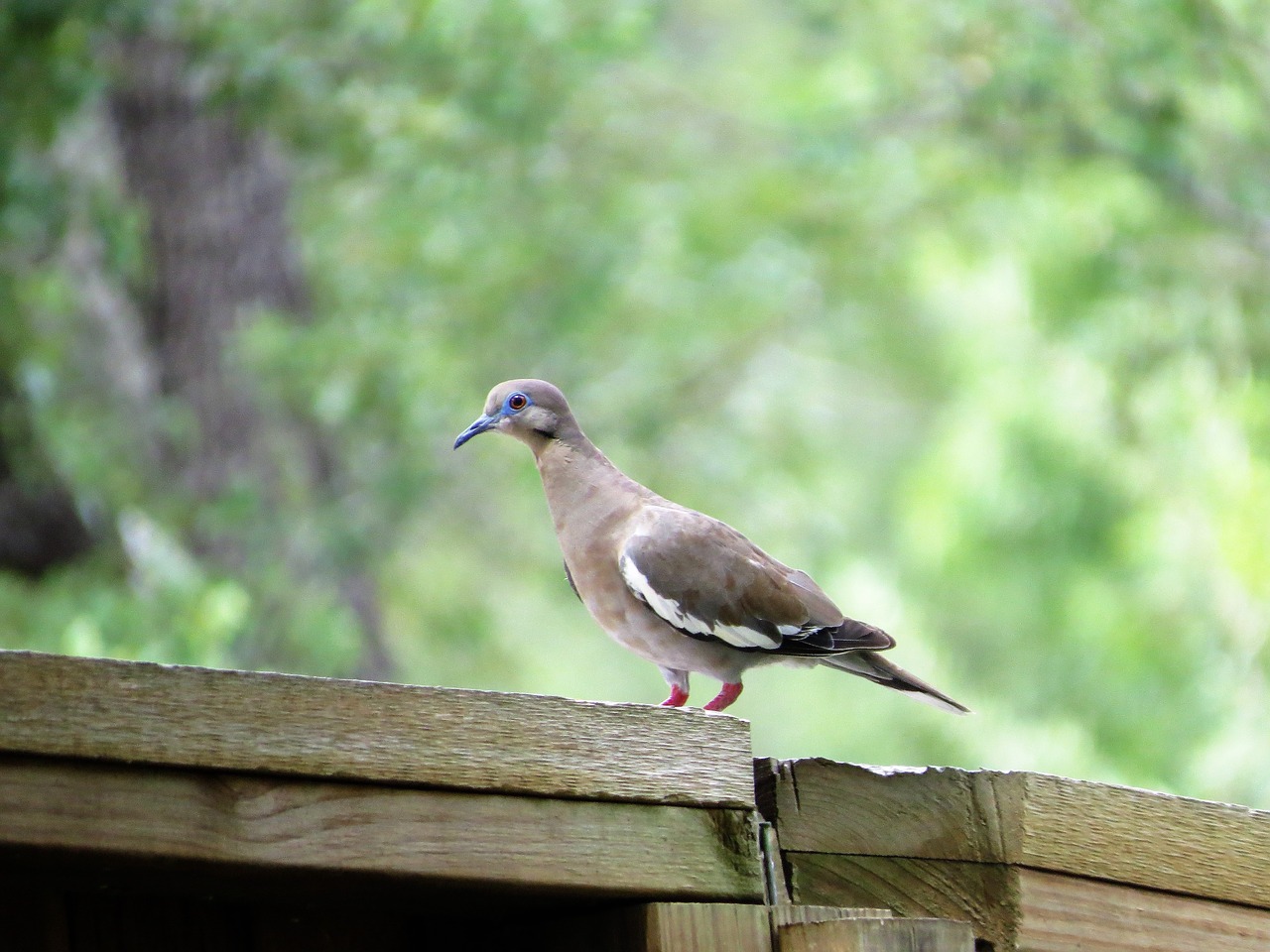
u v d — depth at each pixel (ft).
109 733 12.17
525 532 60.08
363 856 12.90
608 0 53.83
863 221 62.03
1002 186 59.11
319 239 58.03
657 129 62.03
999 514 57.57
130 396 56.65
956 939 14.05
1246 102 56.13
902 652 55.77
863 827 15.49
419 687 13.25
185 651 40.52
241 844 12.53
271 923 14.48
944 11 56.18
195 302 54.80
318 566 52.13
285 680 12.83
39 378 48.06
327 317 55.62
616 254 58.59
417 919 15.20
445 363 54.85
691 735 14.15
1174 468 56.85
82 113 56.44
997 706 55.77
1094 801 16.44
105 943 13.76
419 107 51.90
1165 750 54.08
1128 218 57.57
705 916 13.91
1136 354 56.80
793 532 63.52
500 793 13.42
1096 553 57.06
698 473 60.95
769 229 61.77
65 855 12.09
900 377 71.15
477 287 57.77
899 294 66.95
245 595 44.27
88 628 37.99
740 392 63.77
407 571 59.41
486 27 50.44
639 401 60.54
